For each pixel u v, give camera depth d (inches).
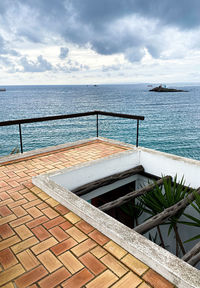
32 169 143.9
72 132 1562.5
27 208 96.0
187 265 57.5
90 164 141.4
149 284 55.7
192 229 155.2
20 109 2532.0
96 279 57.7
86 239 74.6
